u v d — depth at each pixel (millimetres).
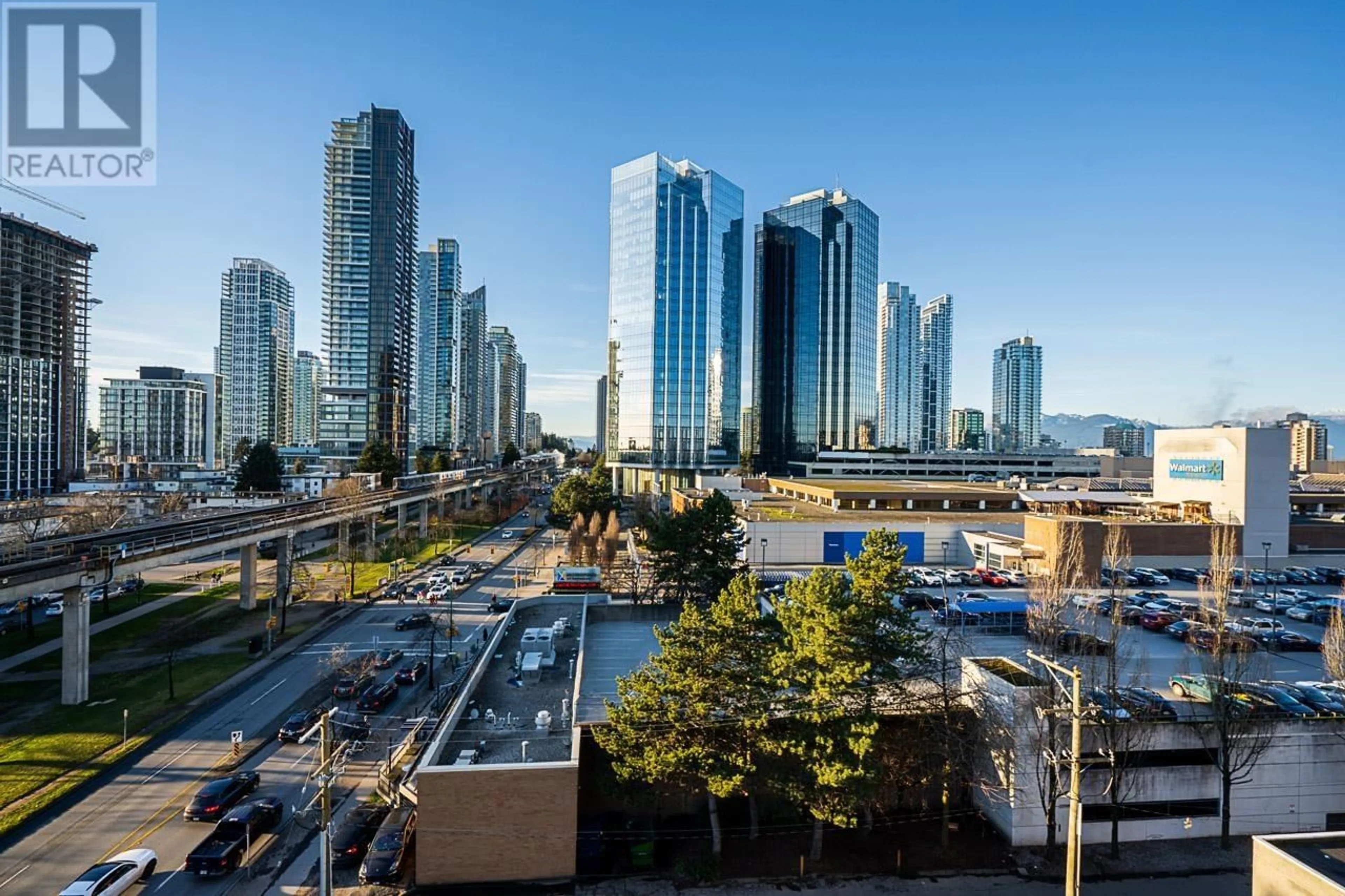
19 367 139375
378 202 181125
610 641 44281
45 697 41625
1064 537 64750
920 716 29078
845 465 174500
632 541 94438
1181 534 70750
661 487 159625
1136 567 70125
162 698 41344
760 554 77062
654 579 58375
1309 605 56344
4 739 35312
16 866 25047
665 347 165000
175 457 193875
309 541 108875
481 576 82750
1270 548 72688
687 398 165625
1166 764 29625
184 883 24562
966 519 84500
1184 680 35062
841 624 26094
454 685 40500
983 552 75312
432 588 70562
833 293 198250
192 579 76812
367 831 27062
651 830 28109
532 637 40875
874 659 27516
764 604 47938
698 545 49656
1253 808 29547
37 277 151875
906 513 90125
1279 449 72875
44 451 145875
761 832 29031
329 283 181250
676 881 25797
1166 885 26078
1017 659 38938
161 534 57188
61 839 26844
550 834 25422
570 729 30094
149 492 114188
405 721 38375
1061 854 27812
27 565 39000
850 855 27609
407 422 191750
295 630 56844
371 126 181125
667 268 165375
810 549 78000
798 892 25266
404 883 25109
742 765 25641
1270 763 29656
